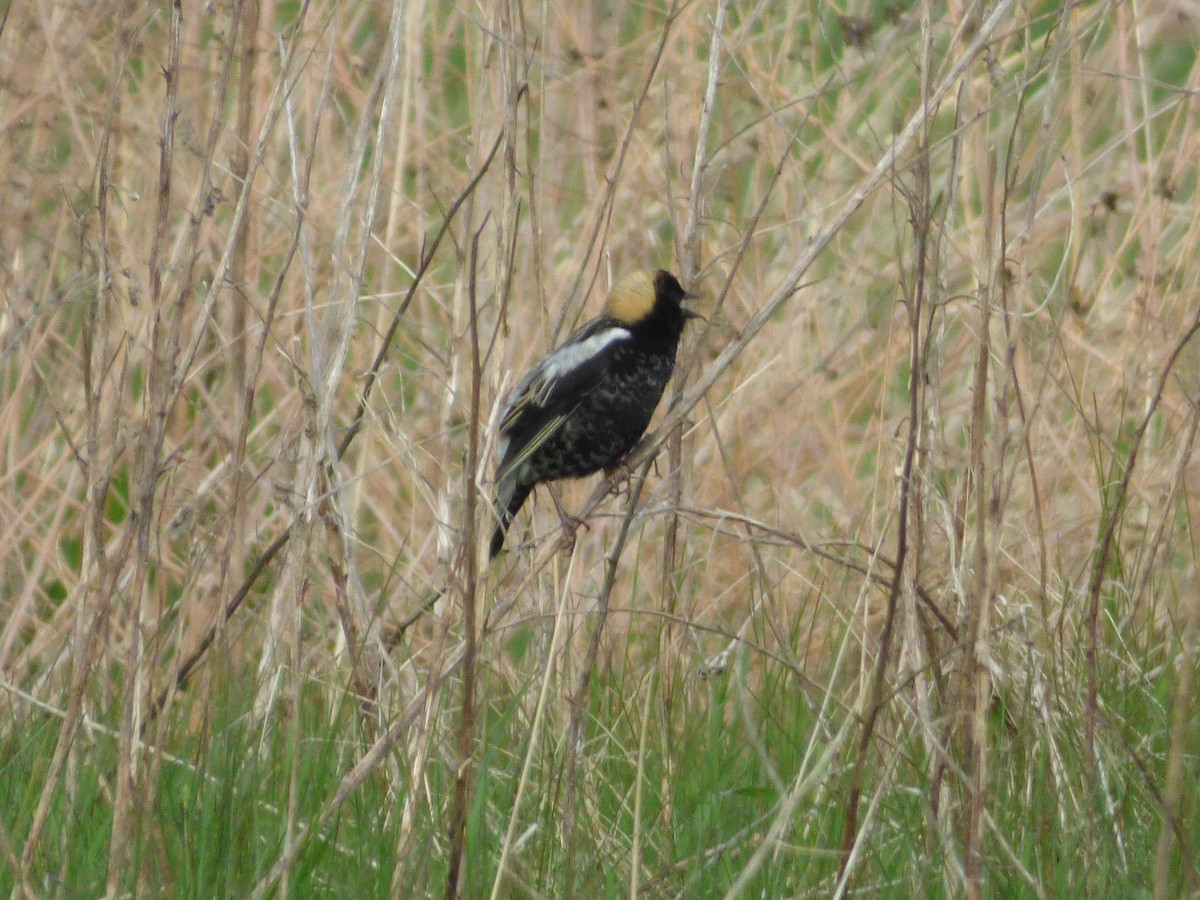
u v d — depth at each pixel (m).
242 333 9.36
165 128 7.80
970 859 6.85
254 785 7.77
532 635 10.10
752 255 13.07
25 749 8.57
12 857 6.77
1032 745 8.33
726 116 12.52
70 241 11.84
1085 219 12.60
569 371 10.19
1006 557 10.26
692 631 10.32
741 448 12.29
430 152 12.95
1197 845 7.36
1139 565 9.67
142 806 7.02
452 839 6.97
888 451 11.98
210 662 8.55
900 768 8.48
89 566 8.34
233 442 10.80
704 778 8.34
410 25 12.21
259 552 11.20
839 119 12.70
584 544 11.89
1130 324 11.59
